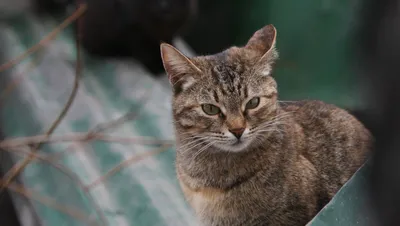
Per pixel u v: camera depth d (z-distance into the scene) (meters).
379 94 0.62
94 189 1.38
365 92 0.66
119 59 1.91
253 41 1.24
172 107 1.24
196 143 1.22
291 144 1.20
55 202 1.28
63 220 1.33
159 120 1.55
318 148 1.21
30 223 1.45
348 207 1.03
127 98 1.64
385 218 0.64
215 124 1.20
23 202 1.48
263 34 1.24
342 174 1.20
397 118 0.61
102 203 1.35
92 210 1.33
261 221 1.20
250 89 1.20
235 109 1.19
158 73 1.92
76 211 1.28
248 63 1.21
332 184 1.19
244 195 1.19
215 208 1.21
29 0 2.47
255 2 1.93
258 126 1.20
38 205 1.36
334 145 1.21
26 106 1.61
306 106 1.25
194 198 1.23
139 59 1.90
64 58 1.86
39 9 2.42
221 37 2.07
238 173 1.20
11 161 1.50
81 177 1.40
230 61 1.21
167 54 1.21
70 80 1.71
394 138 0.62
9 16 2.37
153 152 1.34
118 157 1.45
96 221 1.29
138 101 1.62
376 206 0.66
